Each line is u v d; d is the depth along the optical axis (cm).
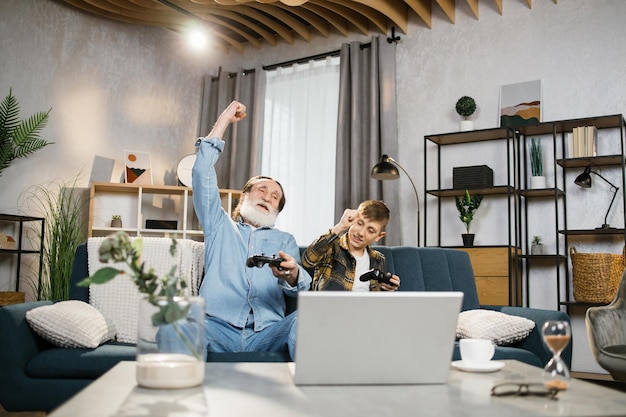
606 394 117
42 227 462
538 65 440
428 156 475
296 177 533
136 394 111
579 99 422
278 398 110
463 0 476
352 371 125
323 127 524
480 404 107
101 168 529
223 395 111
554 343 118
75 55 522
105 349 204
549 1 441
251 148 546
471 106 445
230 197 520
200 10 507
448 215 462
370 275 225
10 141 477
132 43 559
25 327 204
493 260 401
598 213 409
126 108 549
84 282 113
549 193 416
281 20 512
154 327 118
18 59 487
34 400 197
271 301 232
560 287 416
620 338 253
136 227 526
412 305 124
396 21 482
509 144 420
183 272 240
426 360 127
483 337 234
